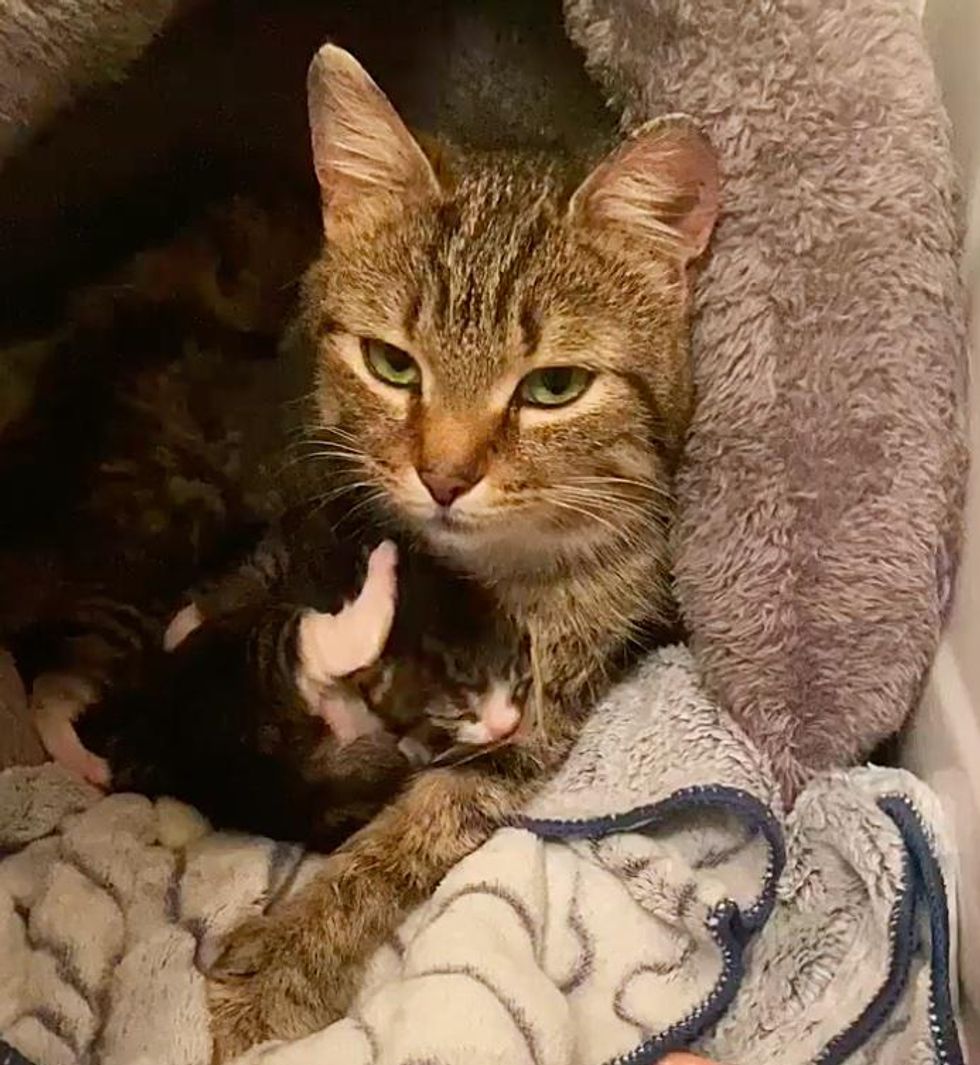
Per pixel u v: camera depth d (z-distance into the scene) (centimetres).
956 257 30
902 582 30
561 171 32
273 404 36
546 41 38
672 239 30
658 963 30
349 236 32
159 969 29
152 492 36
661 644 34
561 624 34
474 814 32
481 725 33
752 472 30
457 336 30
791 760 31
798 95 29
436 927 29
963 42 30
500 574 33
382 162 31
